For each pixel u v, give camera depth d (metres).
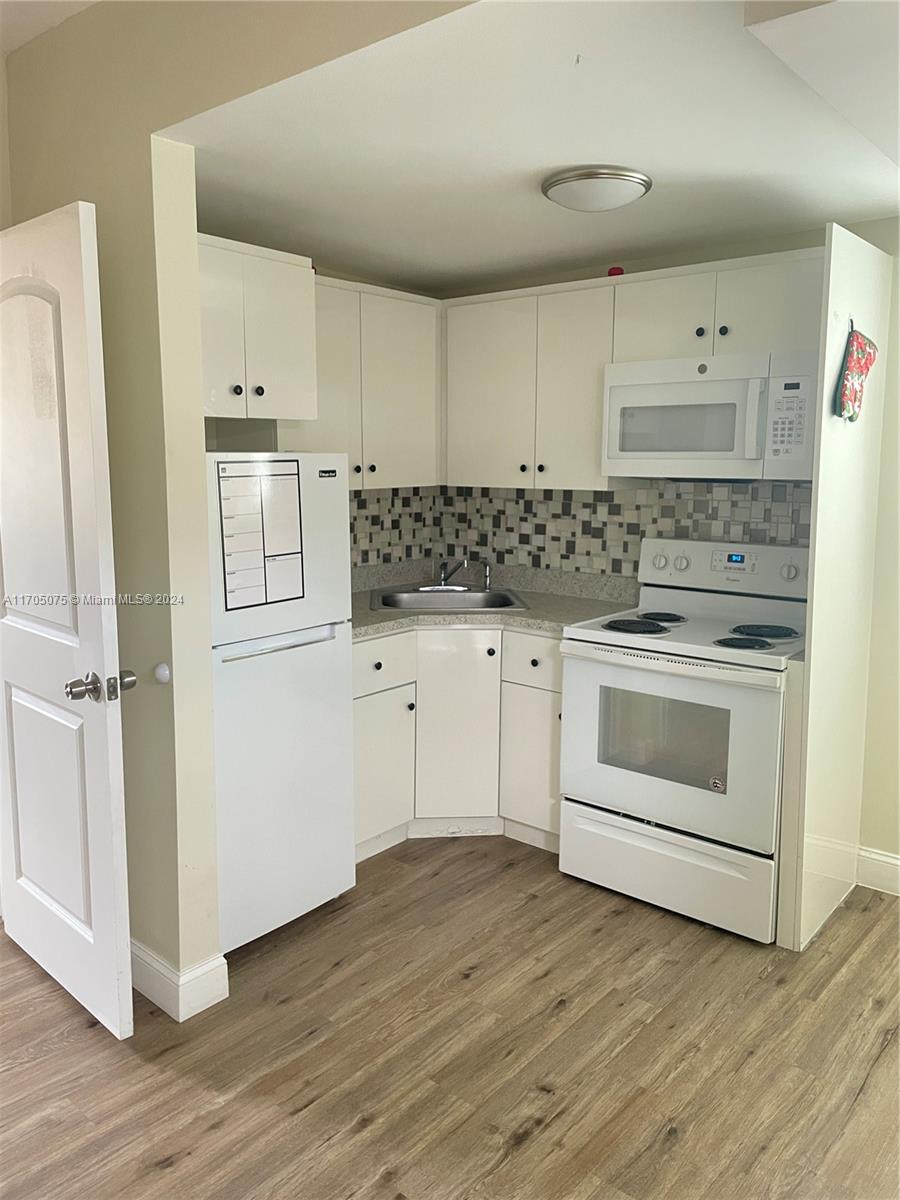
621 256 3.34
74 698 2.06
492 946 2.68
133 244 2.13
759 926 2.66
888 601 2.91
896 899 2.98
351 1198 1.77
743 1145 1.91
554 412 3.35
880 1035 2.27
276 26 1.79
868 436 2.74
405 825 3.41
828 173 2.38
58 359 2.06
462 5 1.51
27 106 2.41
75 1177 1.82
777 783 2.58
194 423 2.20
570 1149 1.89
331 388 3.24
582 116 1.99
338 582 2.75
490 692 3.30
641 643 2.82
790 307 2.75
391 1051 2.21
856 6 1.35
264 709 2.55
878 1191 1.79
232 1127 1.96
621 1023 2.31
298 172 2.36
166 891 2.33
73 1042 2.24
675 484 3.33
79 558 2.07
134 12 2.05
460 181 2.45
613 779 2.92
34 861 2.49
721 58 1.70
